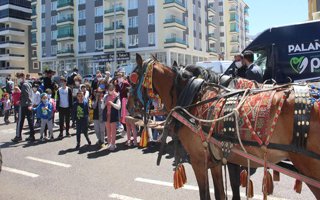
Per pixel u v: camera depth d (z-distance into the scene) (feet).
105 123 31.30
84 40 181.57
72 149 30.35
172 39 157.99
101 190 18.83
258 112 9.36
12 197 18.06
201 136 10.68
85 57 181.98
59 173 22.70
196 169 11.41
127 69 81.76
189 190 18.31
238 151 9.90
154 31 161.07
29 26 232.12
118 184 19.80
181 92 12.14
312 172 8.52
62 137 35.81
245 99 9.98
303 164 8.64
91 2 177.99
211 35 210.18
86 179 21.07
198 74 12.59
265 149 9.04
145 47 163.32
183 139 11.72
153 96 13.15
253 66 20.48
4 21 221.66
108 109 29.43
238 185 13.56
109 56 164.96
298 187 9.92
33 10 208.54
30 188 19.60
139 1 164.14
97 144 31.86
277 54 30.58
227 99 10.51
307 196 16.90
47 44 199.21
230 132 9.89
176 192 18.06
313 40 29.45
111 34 171.63
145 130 13.60
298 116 8.48
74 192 18.62
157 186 19.16
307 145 8.39
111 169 23.25
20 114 34.86
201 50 195.62
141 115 14.15
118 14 166.91
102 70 173.88
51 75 44.80
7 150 30.66
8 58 218.18
